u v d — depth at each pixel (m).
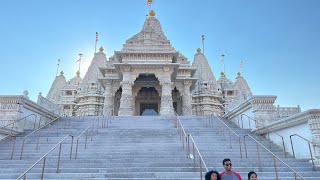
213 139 14.84
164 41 33.94
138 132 16.20
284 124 13.87
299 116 12.57
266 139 15.71
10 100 17.11
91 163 10.68
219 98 49.78
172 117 21.03
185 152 12.32
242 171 10.16
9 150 12.95
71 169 9.88
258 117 17.08
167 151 12.42
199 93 48.28
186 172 9.45
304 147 12.29
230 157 11.91
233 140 14.90
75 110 52.09
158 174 9.31
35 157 11.94
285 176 9.74
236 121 21.03
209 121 19.53
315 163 11.21
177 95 37.38
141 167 10.12
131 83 29.86
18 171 9.93
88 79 48.91
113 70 36.81
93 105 45.97
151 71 30.39
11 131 15.52
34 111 19.05
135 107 36.84
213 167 10.28
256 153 12.80
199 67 51.94
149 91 37.69
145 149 12.81
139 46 32.69
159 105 37.09
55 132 16.45
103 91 46.88
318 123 11.62
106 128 17.70
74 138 15.05
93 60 52.12
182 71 37.09
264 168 10.31
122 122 19.69
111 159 11.15
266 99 17.52
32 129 17.69
